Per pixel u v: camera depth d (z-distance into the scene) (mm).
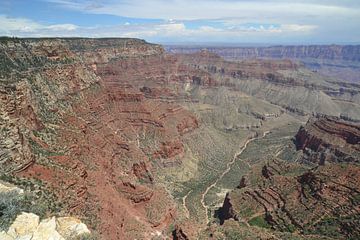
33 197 61594
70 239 52625
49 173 74812
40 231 48312
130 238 83562
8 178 65125
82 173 85188
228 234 85375
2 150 67438
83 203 75625
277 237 83562
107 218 80062
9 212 48625
